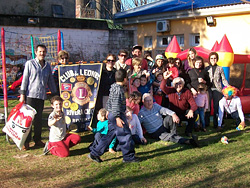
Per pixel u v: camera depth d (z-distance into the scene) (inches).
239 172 195.8
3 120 321.4
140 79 281.4
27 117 228.1
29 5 747.4
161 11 570.6
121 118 212.4
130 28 670.5
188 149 242.7
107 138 215.8
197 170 199.9
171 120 263.4
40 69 243.9
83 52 633.0
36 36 592.1
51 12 779.4
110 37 652.1
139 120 265.0
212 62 316.8
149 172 197.3
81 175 193.6
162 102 304.2
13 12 728.3
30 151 240.7
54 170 202.2
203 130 297.0
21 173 197.5
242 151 235.9
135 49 314.3
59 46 363.6
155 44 616.1
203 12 510.6
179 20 568.7
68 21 613.0
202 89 290.7
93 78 261.4
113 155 231.5
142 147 248.2
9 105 432.8
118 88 210.2
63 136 230.8
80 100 259.4
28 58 589.9
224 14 496.7
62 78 256.8
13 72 579.8
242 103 347.6
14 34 575.2
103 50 650.8
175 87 275.1
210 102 313.6
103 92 266.1
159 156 227.3
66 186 177.8
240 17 486.6
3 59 263.9
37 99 244.8
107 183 181.3
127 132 213.6
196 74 301.6
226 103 295.6
